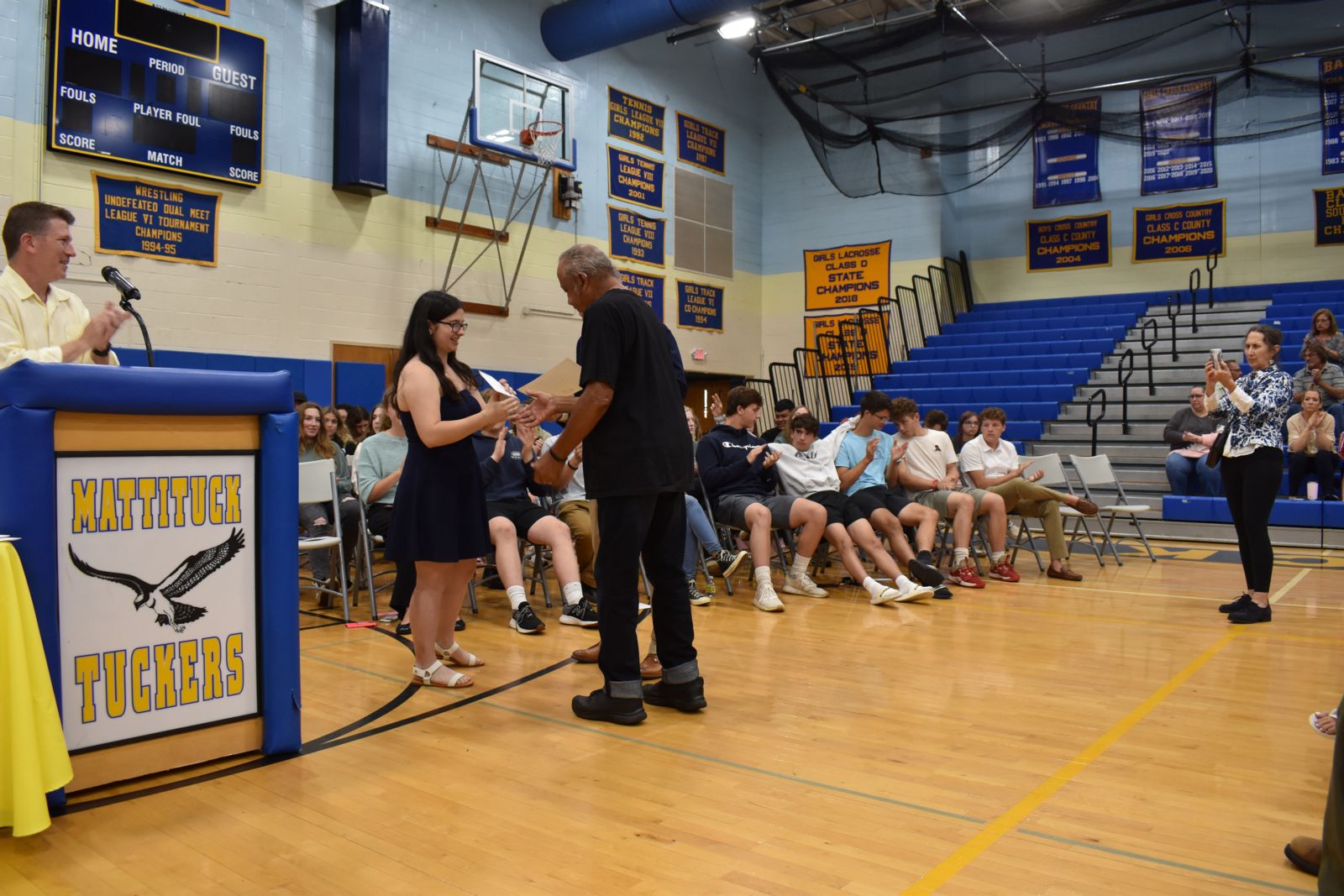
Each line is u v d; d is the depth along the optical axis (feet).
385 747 8.37
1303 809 6.86
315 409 18.56
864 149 40.04
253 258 25.03
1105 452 29.58
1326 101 35.29
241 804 6.95
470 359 30.76
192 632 7.73
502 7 31.86
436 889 5.57
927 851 6.11
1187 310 37.65
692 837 6.33
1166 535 25.93
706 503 17.29
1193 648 12.44
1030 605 16.01
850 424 18.57
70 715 7.07
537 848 6.15
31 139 21.06
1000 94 42.42
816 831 6.43
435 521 10.03
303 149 26.20
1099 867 5.88
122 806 6.91
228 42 24.32
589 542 15.81
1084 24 32.83
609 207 36.06
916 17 32.83
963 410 34.19
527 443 10.29
